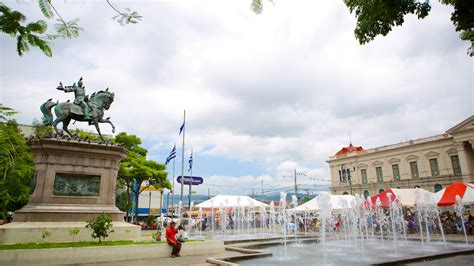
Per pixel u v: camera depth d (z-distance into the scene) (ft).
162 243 42.73
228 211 133.90
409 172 188.96
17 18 12.14
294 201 110.01
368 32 26.43
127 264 35.86
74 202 48.26
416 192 86.63
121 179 120.78
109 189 51.93
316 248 56.24
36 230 42.68
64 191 48.06
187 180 108.99
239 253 45.52
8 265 32.53
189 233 101.76
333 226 112.88
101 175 51.52
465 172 160.25
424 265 36.35
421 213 100.53
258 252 44.29
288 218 117.60
